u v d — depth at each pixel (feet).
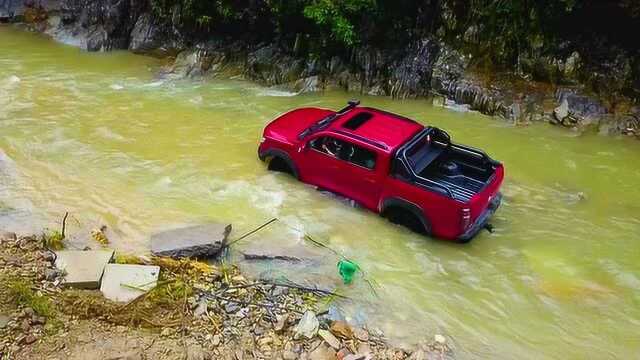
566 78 52.65
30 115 51.06
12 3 75.82
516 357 29.73
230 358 28.07
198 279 32.83
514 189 43.14
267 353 28.55
